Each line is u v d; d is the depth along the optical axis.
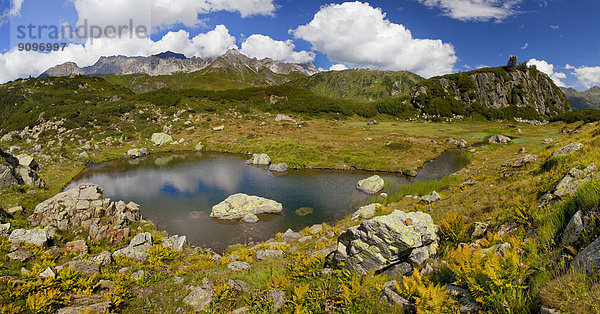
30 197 28.95
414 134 78.62
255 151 64.00
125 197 34.47
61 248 16.66
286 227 25.70
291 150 60.09
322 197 33.84
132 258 15.71
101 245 18.92
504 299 4.58
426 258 8.18
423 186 32.38
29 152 59.44
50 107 101.50
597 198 5.92
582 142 18.02
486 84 146.50
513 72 155.88
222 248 21.78
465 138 70.94
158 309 9.33
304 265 10.87
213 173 46.94
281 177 43.94
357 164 49.84
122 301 9.31
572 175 9.70
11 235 16.44
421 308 5.07
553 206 8.37
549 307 3.96
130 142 72.62
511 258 5.16
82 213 20.98
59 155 57.34
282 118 104.12
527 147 51.06
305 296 7.47
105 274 11.87
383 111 128.50
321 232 20.34
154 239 20.25
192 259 16.53
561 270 4.73
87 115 88.19
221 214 27.77
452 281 6.12
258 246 18.80
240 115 107.44
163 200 33.34
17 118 95.38
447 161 50.50
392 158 52.22
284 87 152.88
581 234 5.48
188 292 10.46
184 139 76.06
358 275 7.88
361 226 9.13
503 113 127.44
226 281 11.27
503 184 17.39
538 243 6.29
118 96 124.94
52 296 8.16
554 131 79.62
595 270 4.12
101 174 46.69
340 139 70.12
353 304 6.35
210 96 132.62
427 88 138.25
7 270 10.95
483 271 5.05
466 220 12.44
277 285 9.32
